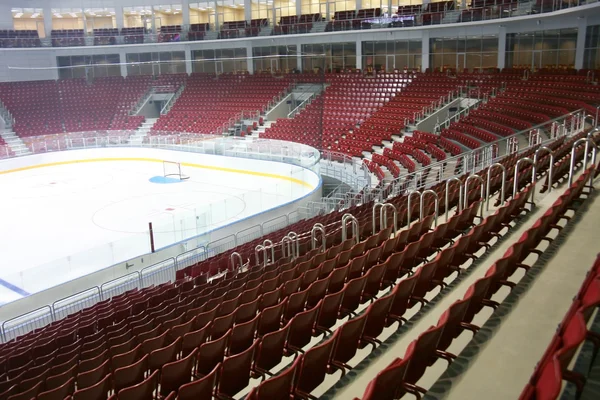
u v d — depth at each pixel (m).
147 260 14.11
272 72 36.31
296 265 8.72
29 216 20.08
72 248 16.38
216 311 7.17
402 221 10.69
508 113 22.08
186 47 39.19
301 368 4.21
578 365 3.40
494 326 4.71
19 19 39.19
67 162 30.70
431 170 17.53
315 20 35.22
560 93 22.22
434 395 3.77
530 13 24.61
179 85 37.00
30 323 11.44
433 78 29.50
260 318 6.02
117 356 5.87
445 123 24.95
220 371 4.74
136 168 29.25
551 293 5.32
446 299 5.86
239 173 26.94
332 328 6.05
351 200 18.41
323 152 24.20
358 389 4.32
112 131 31.20
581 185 8.48
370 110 28.78
